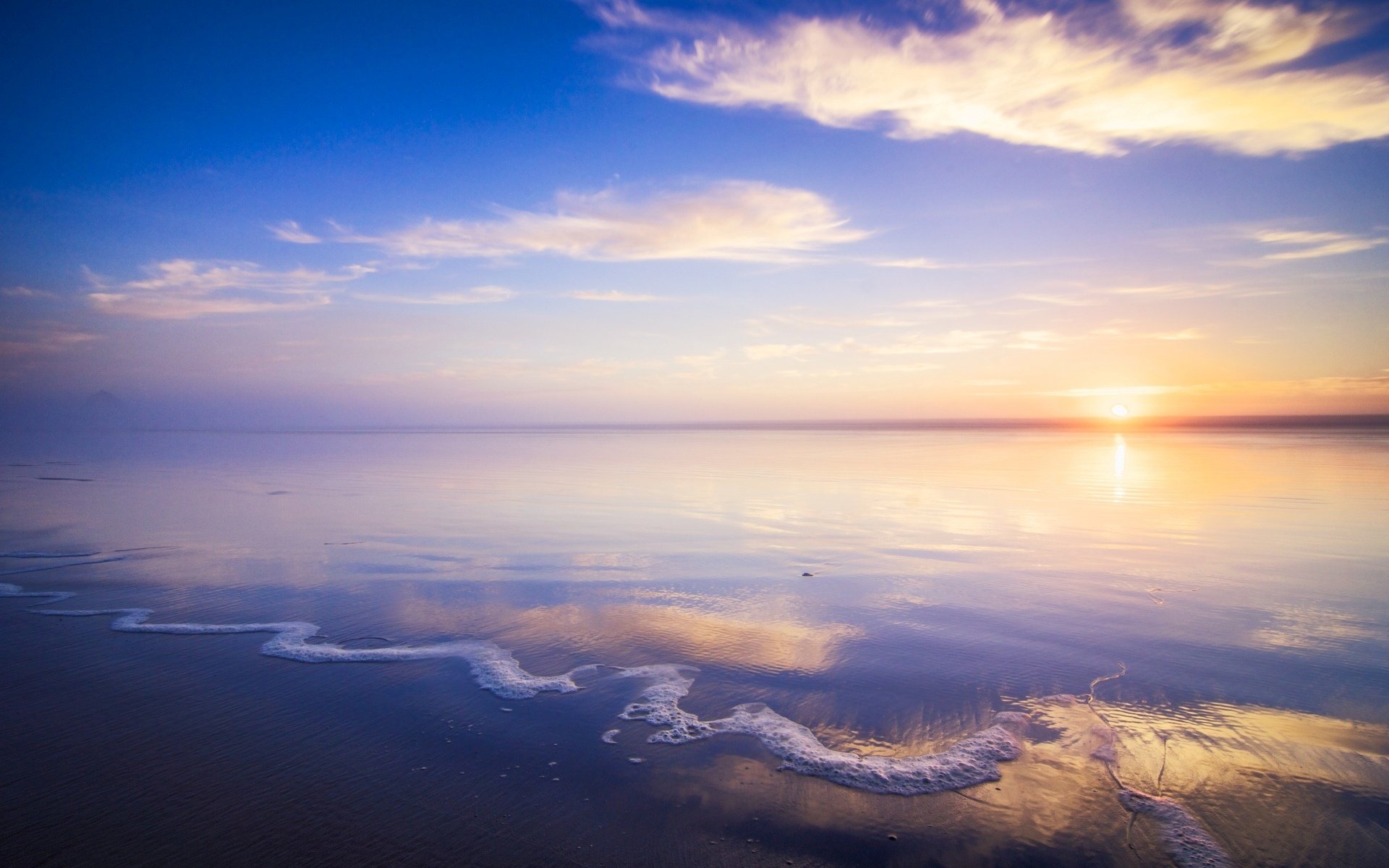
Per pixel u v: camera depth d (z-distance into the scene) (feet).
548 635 33.22
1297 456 156.25
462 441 299.58
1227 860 16.75
